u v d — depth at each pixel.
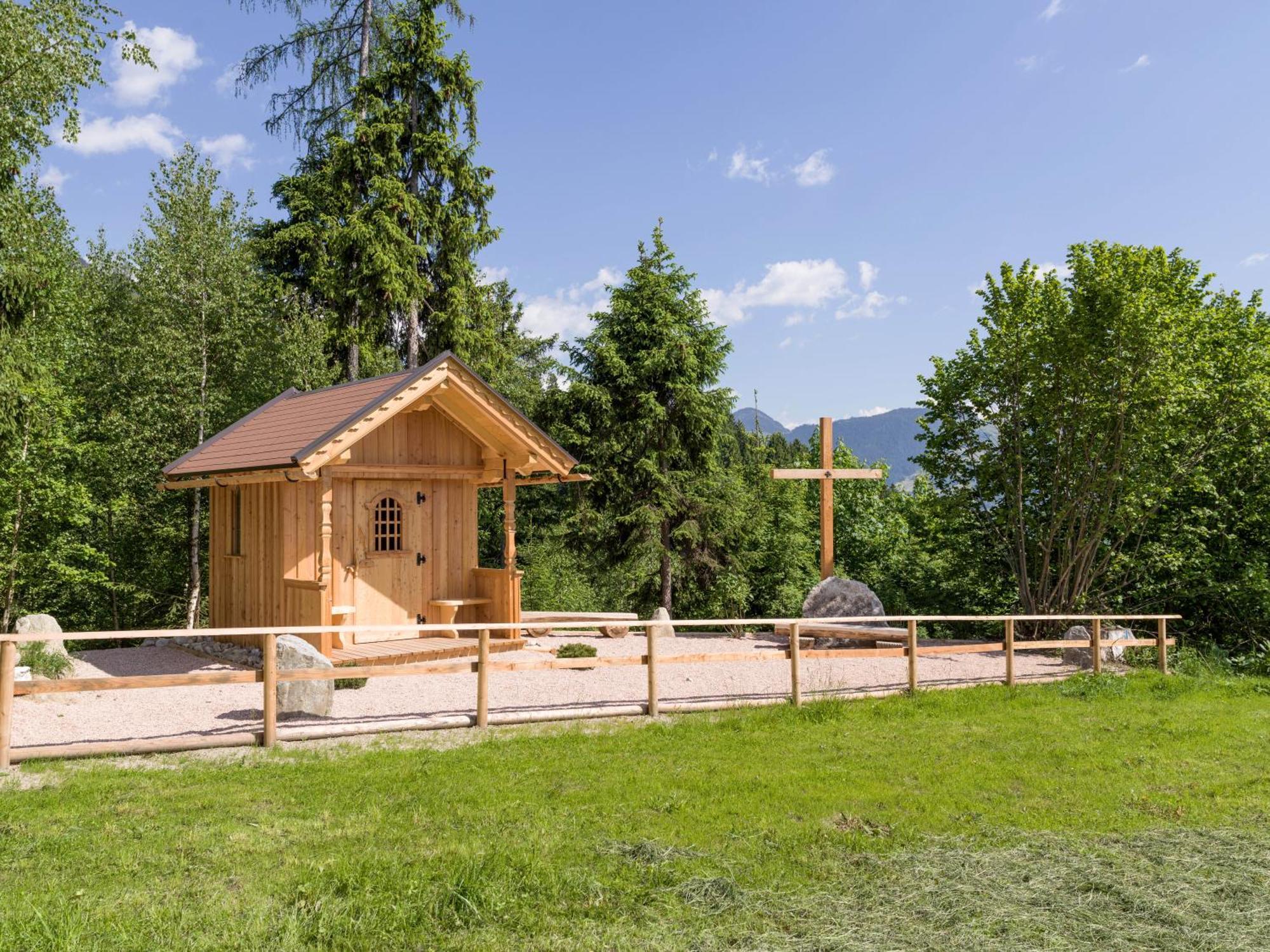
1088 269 15.65
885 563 28.05
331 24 26.88
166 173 22.64
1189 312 15.30
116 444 20.92
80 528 22.34
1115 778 8.10
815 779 7.82
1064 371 15.58
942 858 6.12
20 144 15.24
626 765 8.05
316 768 7.70
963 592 21.05
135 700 10.39
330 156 27.45
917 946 4.84
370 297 25.14
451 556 15.23
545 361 38.78
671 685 12.09
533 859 5.80
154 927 4.75
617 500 24.09
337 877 5.42
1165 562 16.58
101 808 6.52
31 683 7.59
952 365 17.64
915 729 9.80
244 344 22.69
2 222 15.05
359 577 14.06
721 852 6.12
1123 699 11.75
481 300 28.06
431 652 13.51
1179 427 15.32
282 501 13.59
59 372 19.56
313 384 23.72
